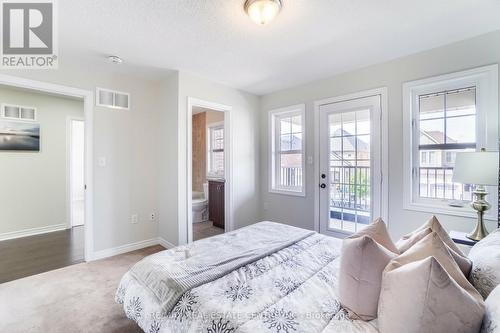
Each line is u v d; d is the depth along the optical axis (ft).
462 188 7.85
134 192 10.80
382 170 9.29
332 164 10.84
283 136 13.10
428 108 8.46
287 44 7.82
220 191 14.64
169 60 9.04
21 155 12.23
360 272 3.54
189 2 5.71
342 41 7.66
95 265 9.04
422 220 8.41
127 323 5.83
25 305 6.48
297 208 12.09
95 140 9.71
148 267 5.03
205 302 3.84
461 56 7.63
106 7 5.87
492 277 3.30
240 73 10.38
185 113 10.31
